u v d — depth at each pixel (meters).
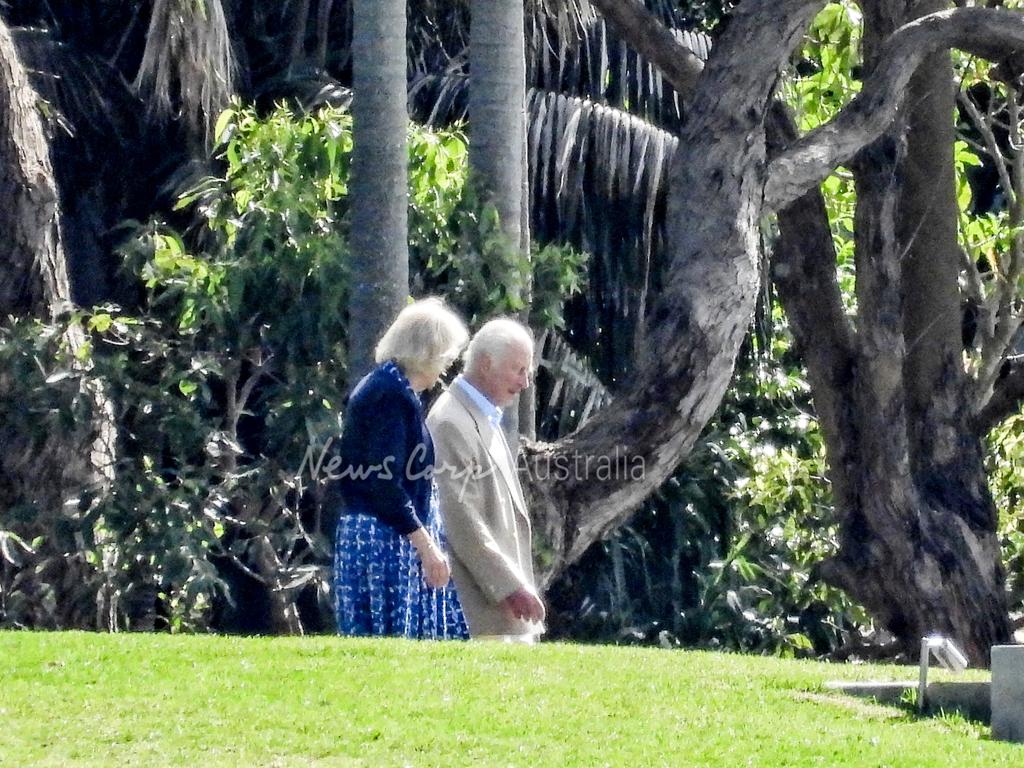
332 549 33.28
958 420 36.09
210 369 32.66
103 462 32.41
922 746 17.34
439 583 21.34
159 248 33.75
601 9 35.78
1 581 33.25
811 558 41.16
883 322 35.00
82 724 16.88
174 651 20.23
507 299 32.72
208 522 33.06
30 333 31.84
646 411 30.86
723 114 31.45
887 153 34.50
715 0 52.03
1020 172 42.28
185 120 40.16
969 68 41.88
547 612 40.31
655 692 19.09
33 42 39.94
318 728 16.92
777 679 20.25
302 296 32.59
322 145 33.62
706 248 31.12
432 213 33.12
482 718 17.52
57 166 40.38
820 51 44.34
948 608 34.84
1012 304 41.50
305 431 32.59
